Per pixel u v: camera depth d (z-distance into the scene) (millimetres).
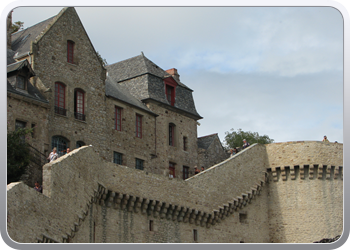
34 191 21000
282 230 38188
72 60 35719
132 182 29906
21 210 19859
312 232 37562
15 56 34219
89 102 35906
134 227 29734
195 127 46125
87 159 26359
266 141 54469
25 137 29906
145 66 44000
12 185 19609
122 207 29250
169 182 32188
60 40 34969
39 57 33438
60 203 23000
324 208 37938
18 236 19422
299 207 38188
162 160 41594
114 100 38312
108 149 36750
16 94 30031
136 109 40188
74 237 24344
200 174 34469
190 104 46312
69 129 33938
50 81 33688
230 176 36469
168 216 31875
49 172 22484
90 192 26391
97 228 27328
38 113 31328
